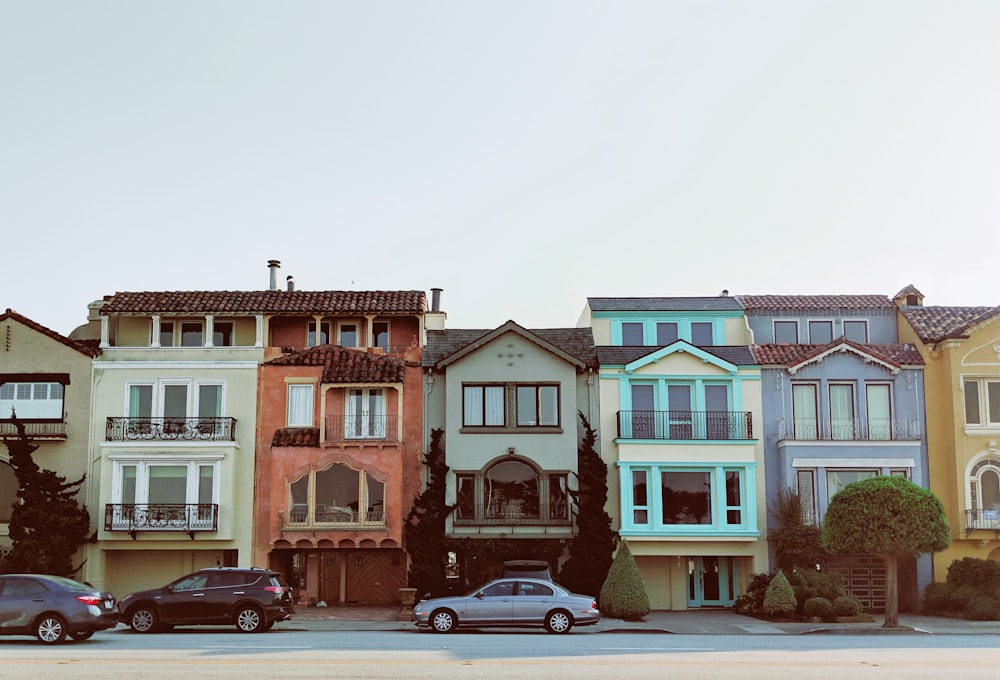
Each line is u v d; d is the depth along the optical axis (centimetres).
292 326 3834
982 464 3609
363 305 3766
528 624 2605
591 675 1642
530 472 3641
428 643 2183
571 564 3459
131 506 3516
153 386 3659
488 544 3519
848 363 3719
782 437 3647
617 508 3625
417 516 3566
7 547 3528
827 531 3002
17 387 3650
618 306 4003
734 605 3481
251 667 1692
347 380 3581
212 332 3728
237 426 3634
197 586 2588
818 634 2753
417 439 3672
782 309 4019
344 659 1817
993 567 3344
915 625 3044
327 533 3500
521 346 3703
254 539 3562
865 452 3625
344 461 3547
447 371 3684
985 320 3644
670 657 1912
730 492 3619
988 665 1814
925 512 2870
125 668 1670
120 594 3603
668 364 3716
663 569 3659
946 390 3662
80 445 3606
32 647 2056
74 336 3997
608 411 3697
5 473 3600
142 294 3816
